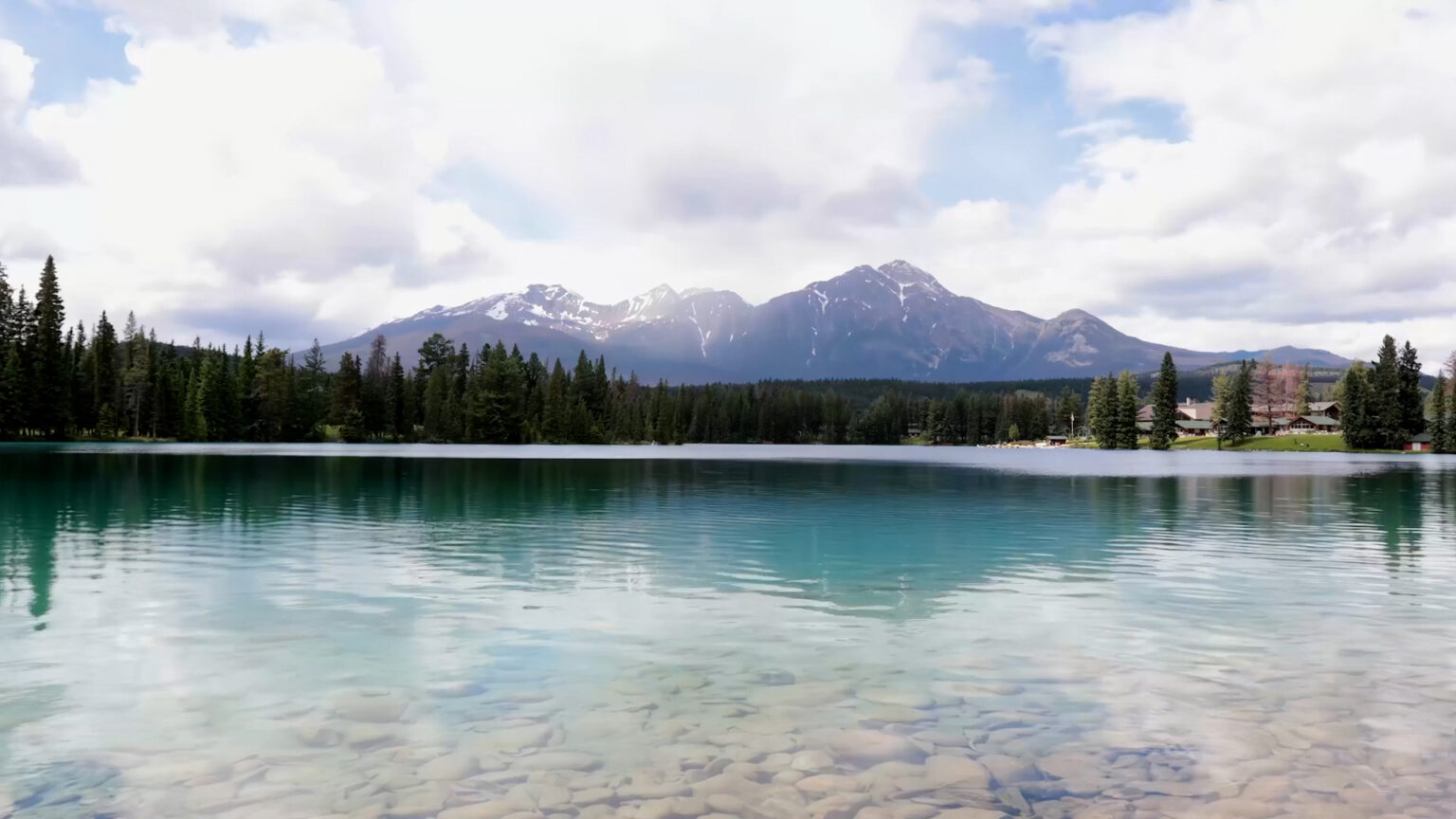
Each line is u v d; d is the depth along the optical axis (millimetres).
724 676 10523
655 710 9211
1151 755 7930
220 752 7969
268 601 14984
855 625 13359
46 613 13852
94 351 134500
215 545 21828
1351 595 15922
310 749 8031
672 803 6879
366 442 156375
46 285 118125
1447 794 7090
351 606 14594
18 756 7828
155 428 136250
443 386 160375
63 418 118875
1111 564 19703
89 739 8273
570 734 8477
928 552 21594
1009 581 17391
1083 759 7848
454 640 12289
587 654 11531
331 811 6715
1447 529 27031
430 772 7500
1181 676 10539
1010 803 6922
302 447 117062
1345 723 8820
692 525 27172
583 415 165500
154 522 26672
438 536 24016
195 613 13953
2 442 114312
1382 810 6809
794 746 8156
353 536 23906
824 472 65938
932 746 8156
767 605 14906
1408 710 9242
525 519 28453
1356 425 136000
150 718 8914
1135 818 6648
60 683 10086
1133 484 51656
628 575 17797
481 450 117938
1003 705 9391
